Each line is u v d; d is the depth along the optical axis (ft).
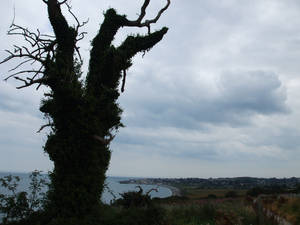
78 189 39.50
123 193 43.37
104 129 43.78
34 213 39.22
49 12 45.55
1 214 37.50
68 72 42.34
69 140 40.86
